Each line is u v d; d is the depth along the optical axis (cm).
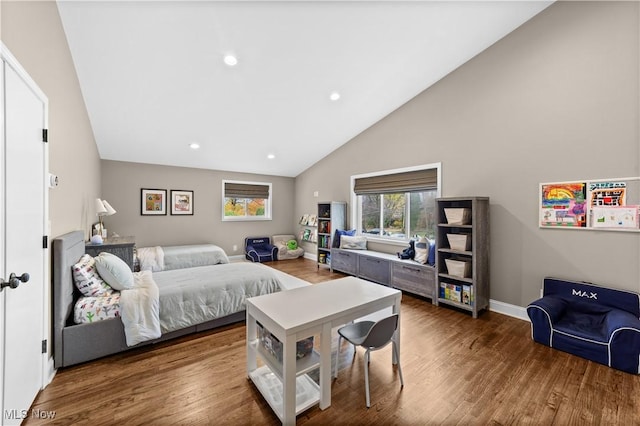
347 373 208
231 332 276
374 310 196
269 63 306
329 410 170
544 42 289
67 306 216
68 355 206
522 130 307
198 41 265
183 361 222
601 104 256
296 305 185
